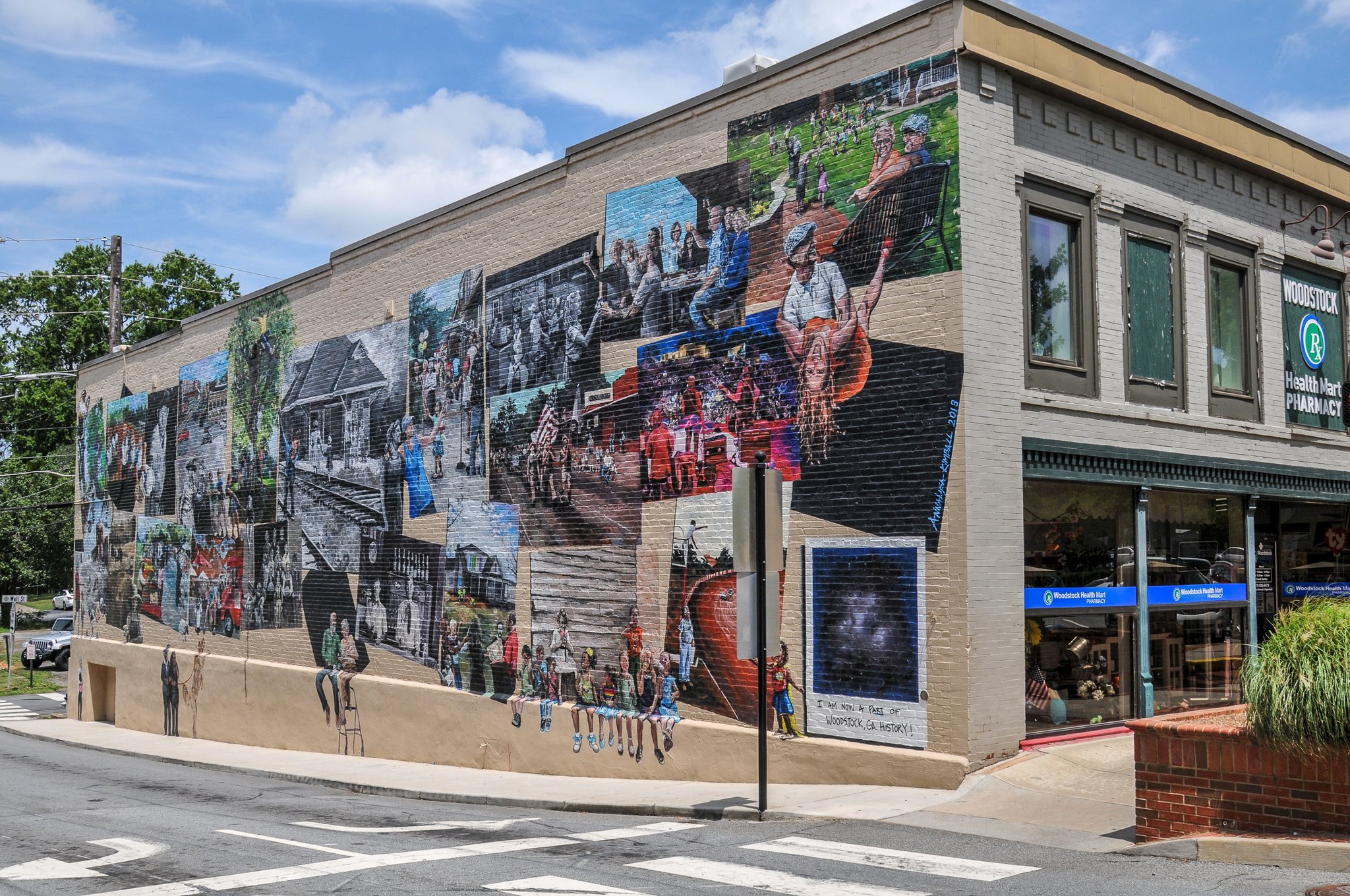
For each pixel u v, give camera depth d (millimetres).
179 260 71062
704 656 15328
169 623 29688
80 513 34969
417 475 21125
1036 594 13414
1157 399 15250
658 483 16172
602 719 16844
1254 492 16578
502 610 18984
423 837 11445
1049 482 13789
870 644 13266
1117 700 14289
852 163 13914
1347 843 8375
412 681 21094
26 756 25500
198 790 17625
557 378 18016
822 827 10984
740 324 15102
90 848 11344
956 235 12781
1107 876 8586
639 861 9656
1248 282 17281
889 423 13258
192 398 28922
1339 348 18984
